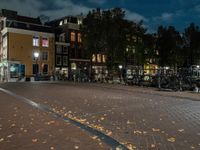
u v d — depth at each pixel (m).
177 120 8.35
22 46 49.72
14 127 7.31
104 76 34.00
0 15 52.69
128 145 5.64
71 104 12.00
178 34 48.41
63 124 7.70
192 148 5.48
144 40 40.31
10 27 48.41
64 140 6.04
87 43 37.03
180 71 21.94
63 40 56.19
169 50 47.28
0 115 9.12
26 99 13.77
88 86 24.08
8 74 47.19
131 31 36.78
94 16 36.66
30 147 5.53
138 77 25.20
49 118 8.59
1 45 53.00
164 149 5.41
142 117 8.86
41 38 52.22
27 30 50.19
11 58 48.28
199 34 47.97
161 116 9.04
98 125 7.60
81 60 57.38
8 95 15.88
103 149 5.39
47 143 5.81
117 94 16.77
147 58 44.34
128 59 38.88
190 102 12.99
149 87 22.22
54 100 13.41
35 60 51.12
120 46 35.84
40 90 19.53
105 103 12.39
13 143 5.81
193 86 19.39
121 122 8.05
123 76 30.09
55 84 27.58
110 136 6.39
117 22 35.72
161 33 47.88
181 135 6.51
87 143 5.80
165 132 6.81
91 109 10.58
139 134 6.60
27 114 9.33
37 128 7.19
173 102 12.94
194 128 7.26
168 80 21.33
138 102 12.82
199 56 47.69
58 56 54.69
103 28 35.84
